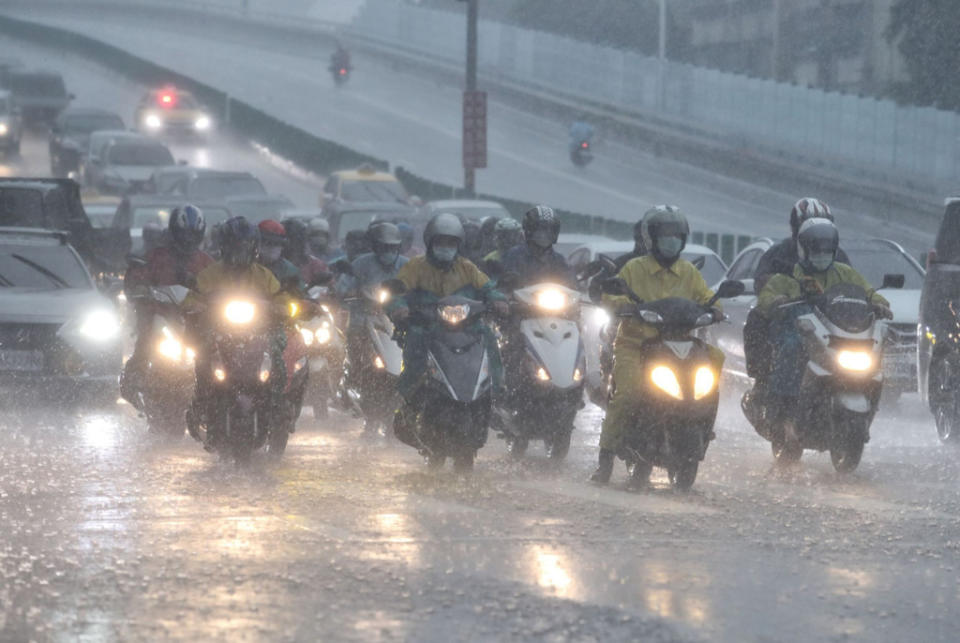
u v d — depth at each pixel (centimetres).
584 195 17238
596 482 2925
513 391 3200
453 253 3155
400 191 12012
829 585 2000
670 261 2972
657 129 19900
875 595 1948
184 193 11844
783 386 3048
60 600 1880
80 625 1764
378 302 3644
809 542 2289
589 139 19088
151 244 4747
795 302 3039
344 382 3728
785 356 3058
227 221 3080
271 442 3216
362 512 2508
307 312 3225
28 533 2297
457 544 2233
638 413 2808
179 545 2209
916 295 4653
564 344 3200
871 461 3338
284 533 2306
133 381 3603
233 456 3067
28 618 1794
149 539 2255
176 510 2514
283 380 3091
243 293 3027
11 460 3156
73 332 4316
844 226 15275
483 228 4569
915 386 4469
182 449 3388
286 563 2088
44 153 18462
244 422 2992
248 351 2984
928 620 1828
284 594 1911
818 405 3019
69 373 4306
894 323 4488
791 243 3197
